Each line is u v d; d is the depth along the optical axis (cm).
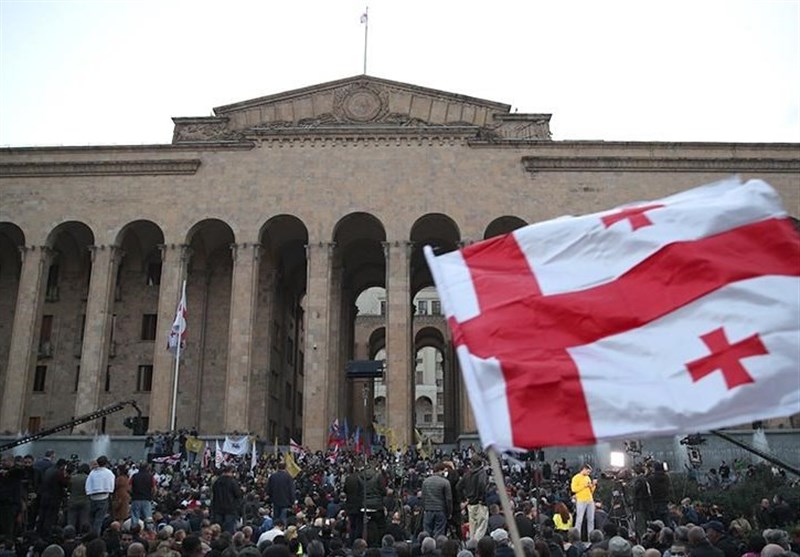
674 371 703
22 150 5547
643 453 4447
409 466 3859
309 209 5419
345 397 6338
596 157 5456
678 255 758
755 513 2645
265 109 5816
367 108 5775
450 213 5384
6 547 1720
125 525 1883
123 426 5681
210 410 5659
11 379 5159
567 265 786
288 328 6606
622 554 1068
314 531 1714
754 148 5456
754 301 725
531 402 700
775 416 681
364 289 7069
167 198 5481
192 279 5909
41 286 5391
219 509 2072
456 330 759
